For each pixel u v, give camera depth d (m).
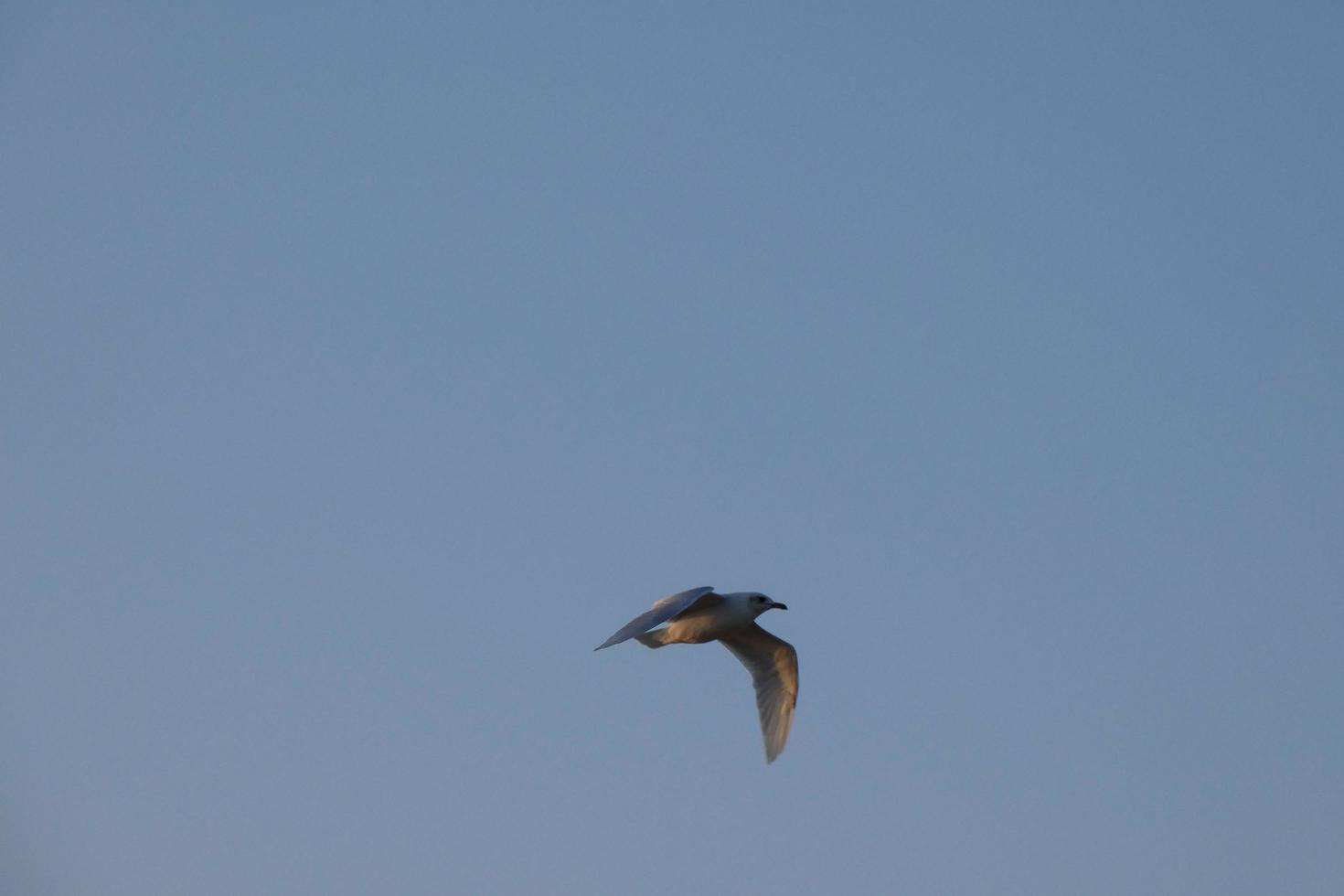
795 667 19.78
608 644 15.81
